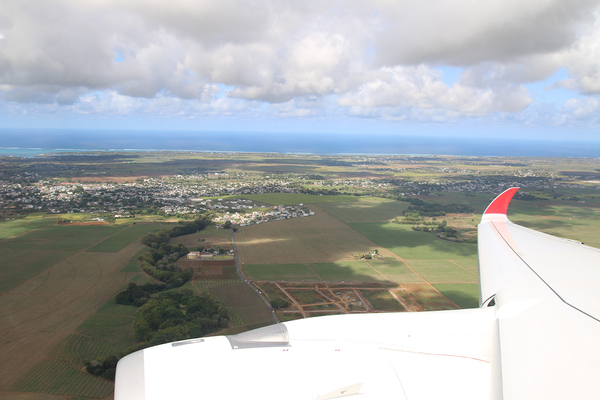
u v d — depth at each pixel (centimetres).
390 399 895
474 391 951
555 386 870
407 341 1116
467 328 1221
